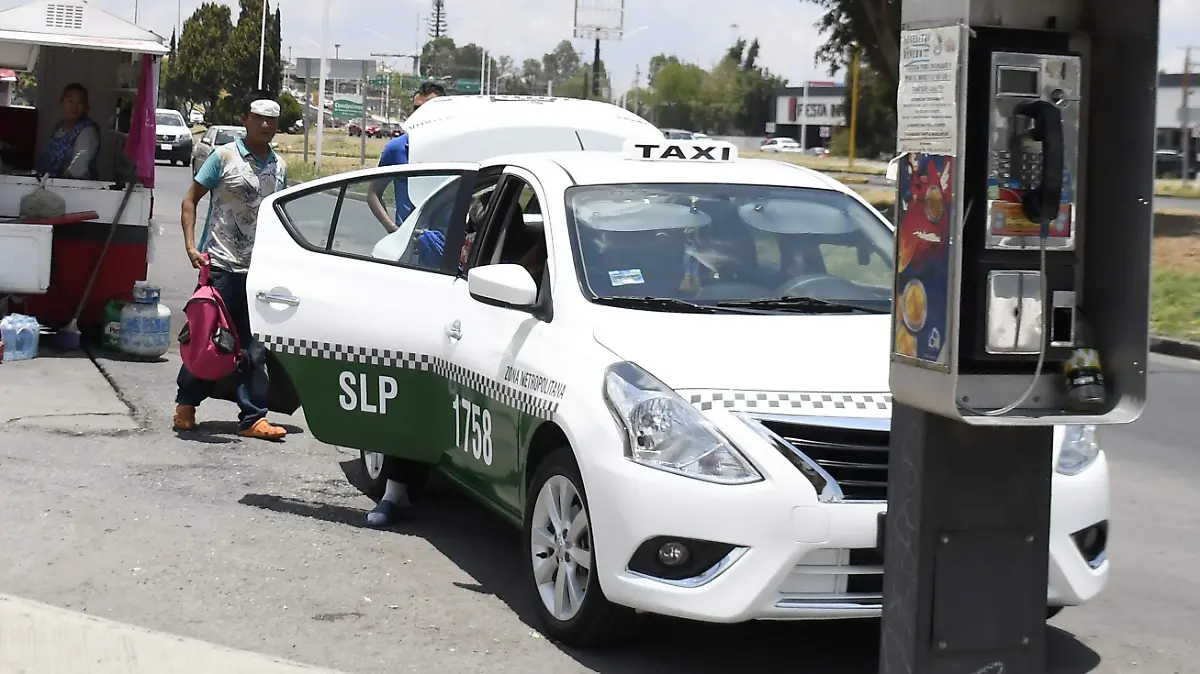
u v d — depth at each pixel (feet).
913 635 12.53
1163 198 130.11
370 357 21.95
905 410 12.55
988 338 12.32
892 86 110.93
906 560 12.60
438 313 21.26
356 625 17.85
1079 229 13.14
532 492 18.01
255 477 25.55
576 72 459.32
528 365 18.28
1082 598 16.52
